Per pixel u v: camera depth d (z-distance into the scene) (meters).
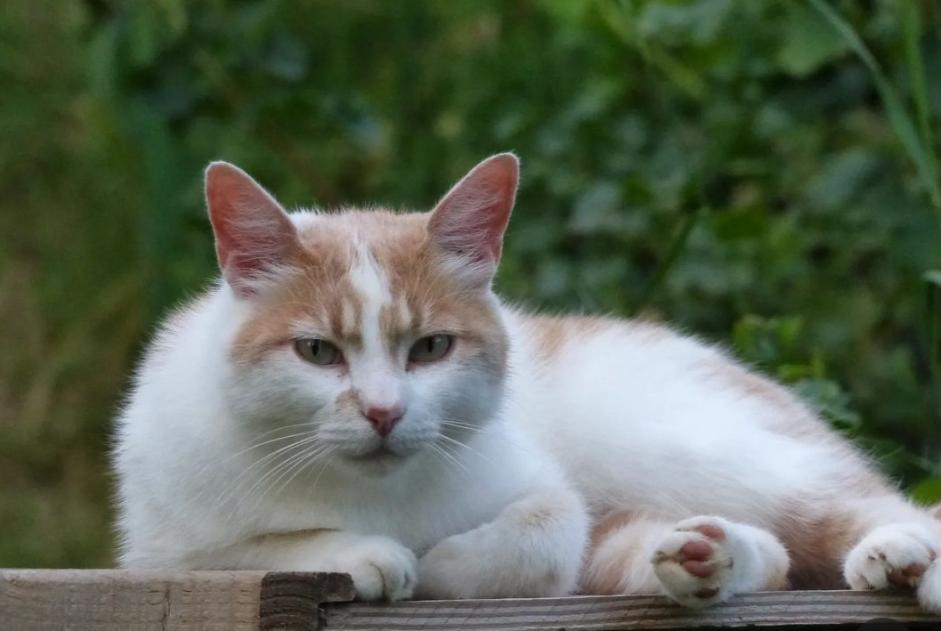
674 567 4.84
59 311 13.30
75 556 12.32
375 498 5.46
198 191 10.61
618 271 10.05
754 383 6.73
